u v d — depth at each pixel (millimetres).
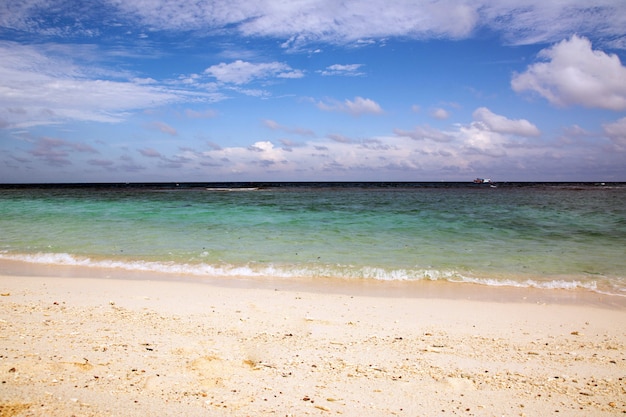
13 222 22891
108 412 3879
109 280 11367
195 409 4090
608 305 9523
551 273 12477
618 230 21062
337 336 7039
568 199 48375
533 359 6133
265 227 21516
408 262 13758
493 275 12242
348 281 11695
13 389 4230
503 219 25484
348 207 33656
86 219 24422
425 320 8227
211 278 11898
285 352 6125
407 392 4848
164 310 8359
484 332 7520
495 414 4355
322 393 4723
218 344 6301
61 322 7125
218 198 47000
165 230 20250
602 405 4621
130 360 5398
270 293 10211
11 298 8961
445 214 28266
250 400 4418
